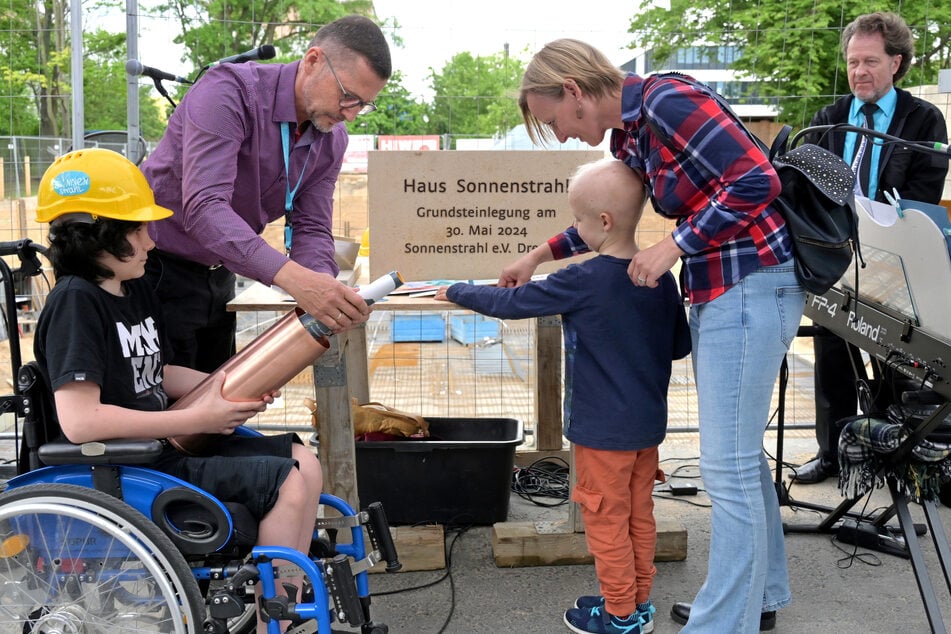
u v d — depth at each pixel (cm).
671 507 347
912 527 246
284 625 198
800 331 319
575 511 293
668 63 741
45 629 185
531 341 582
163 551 178
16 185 631
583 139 227
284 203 251
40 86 762
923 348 225
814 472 371
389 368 591
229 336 290
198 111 223
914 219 221
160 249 251
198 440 206
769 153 218
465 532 320
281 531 193
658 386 235
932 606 235
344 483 276
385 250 289
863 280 256
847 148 342
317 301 202
